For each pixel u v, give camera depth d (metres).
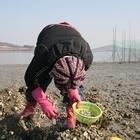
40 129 1.88
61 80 1.34
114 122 2.26
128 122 2.27
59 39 1.52
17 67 7.32
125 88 3.80
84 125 1.78
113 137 1.82
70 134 1.70
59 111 2.49
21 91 2.70
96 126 1.93
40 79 1.54
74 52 1.41
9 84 4.10
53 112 1.51
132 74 5.77
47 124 2.10
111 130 2.07
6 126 1.90
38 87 1.55
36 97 1.54
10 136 1.84
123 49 12.77
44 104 1.52
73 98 1.61
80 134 1.70
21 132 1.87
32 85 1.55
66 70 1.33
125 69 7.02
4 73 5.69
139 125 2.21
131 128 2.14
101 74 5.67
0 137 1.83
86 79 4.72
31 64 1.56
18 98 2.37
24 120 1.98
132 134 2.02
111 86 3.97
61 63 1.35
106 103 2.85
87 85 4.03
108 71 6.41
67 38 1.53
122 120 2.31
